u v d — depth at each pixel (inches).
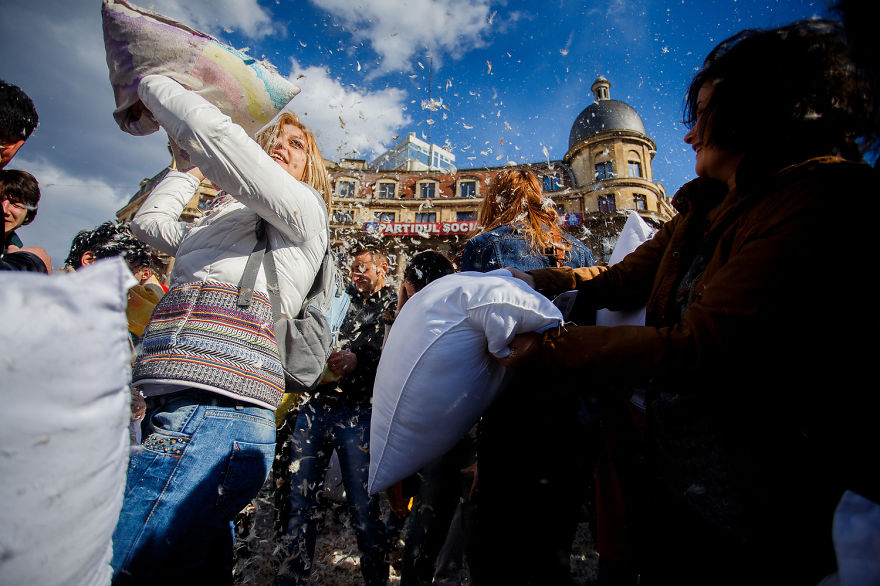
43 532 23.4
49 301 23.3
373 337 94.2
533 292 42.4
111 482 27.2
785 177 33.5
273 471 97.7
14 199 62.7
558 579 51.2
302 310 59.4
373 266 104.6
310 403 87.6
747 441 31.8
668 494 37.7
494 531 52.0
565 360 36.3
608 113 998.4
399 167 1157.7
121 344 26.5
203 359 44.8
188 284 49.4
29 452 22.5
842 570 24.5
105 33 49.1
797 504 29.6
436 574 77.1
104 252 101.7
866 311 27.5
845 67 33.2
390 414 50.2
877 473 25.6
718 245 37.1
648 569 43.0
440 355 46.3
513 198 67.2
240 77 50.6
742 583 31.5
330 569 91.6
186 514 41.1
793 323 28.3
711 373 30.5
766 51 35.2
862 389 27.0
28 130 53.5
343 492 113.7
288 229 51.9
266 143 63.0
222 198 58.0
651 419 40.5
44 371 22.9
